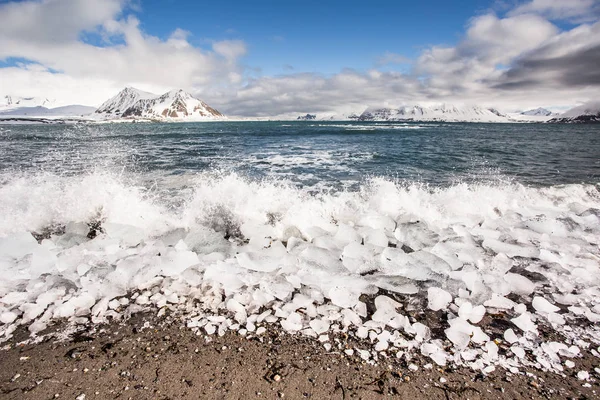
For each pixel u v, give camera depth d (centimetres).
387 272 299
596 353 197
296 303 245
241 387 173
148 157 1126
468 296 256
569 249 346
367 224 421
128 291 264
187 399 165
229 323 225
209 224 438
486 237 379
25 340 208
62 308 233
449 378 180
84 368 185
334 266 298
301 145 1711
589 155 1238
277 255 319
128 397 166
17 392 168
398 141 2056
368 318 237
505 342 208
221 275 277
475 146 1662
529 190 606
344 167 911
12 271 288
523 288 267
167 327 222
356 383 176
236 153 1284
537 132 3938
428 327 223
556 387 174
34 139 2097
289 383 176
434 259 307
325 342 208
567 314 234
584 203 552
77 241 362
